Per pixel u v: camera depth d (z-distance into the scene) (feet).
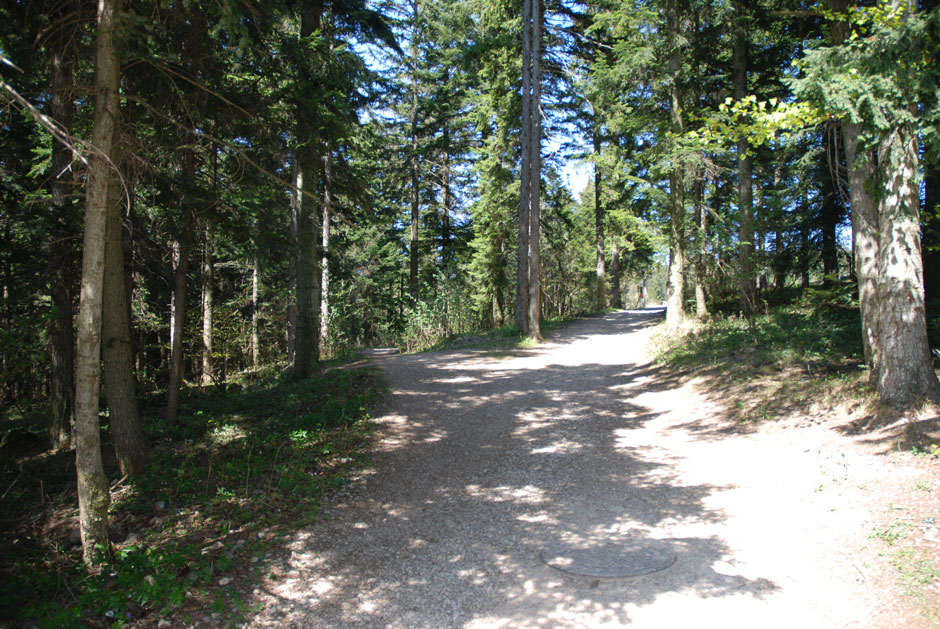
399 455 27.73
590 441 29.86
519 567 16.67
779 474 22.41
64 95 24.54
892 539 15.99
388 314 109.81
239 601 14.69
